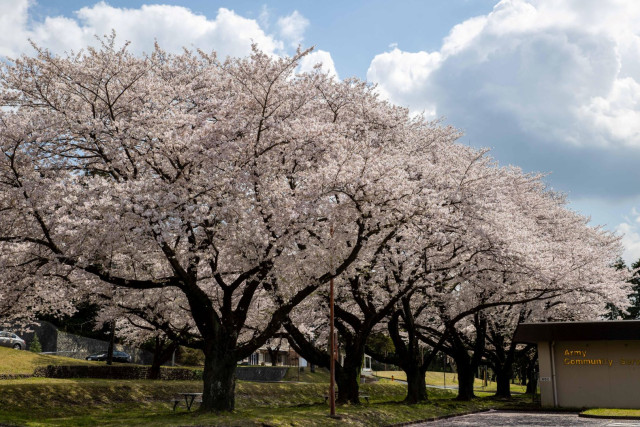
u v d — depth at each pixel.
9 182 14.87
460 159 23.52
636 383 24.58
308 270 17.80
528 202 31.95
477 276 23.41
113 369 29.39
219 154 14.98
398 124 23.25
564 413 24.19
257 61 15.71
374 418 18.72
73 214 14.60
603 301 28.06
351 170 15.84
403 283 21.80
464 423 19.73
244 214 15.43
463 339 34.97
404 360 25.08
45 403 19.12
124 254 18.19
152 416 16.66
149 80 16.84
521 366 55.59
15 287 17.50
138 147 16.08
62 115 14.99
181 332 22.91
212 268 17.28
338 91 21.77
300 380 42.81
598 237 34.72
